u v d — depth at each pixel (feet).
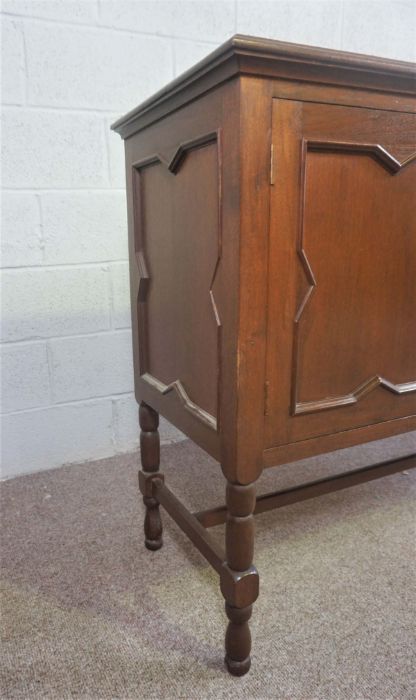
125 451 4.43
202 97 1.87
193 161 2.02
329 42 4.61
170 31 3.92
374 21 4.77
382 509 3.53
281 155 1.75
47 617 2.58
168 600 2.69
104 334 4.12
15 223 3.66
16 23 3.41
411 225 2.13
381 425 2.30
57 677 2.24
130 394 4.33
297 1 4.37
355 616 2.56
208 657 2.34
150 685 2.20
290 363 1.97
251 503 2.05
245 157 1.68
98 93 3.76
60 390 4.06
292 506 3.58
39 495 3.73
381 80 1.86
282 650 2.36
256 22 4.25
